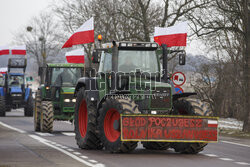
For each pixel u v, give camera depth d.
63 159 27.95
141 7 88.69
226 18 63.56
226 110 80.31
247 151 35.06
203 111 31.17
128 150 30.66
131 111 29.84
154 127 29.77
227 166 25.92
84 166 25.02
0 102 86.56
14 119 78.00
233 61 70.44
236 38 67.69
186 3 81.25
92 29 49.41
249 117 55.56
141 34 93.81
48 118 50.66
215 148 36.75
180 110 32.56
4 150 32.50
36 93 55.78
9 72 91.38
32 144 37.00
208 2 65.06
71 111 54.09
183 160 28.23
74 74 55.59
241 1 58.91
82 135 35.41
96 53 34.34
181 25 54.66
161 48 34.00
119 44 33.06
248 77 56.59
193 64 75.31
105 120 31.77
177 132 30.06
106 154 30.86
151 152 32.69
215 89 73.94
